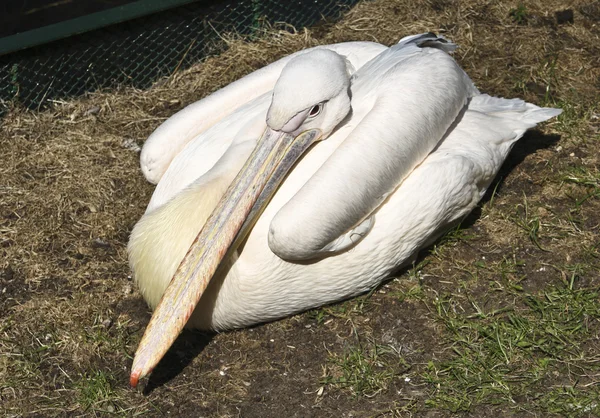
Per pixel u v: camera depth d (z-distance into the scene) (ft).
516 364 14.89
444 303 16.26
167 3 22.66
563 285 16.35
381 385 14.83
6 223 18.95
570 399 14.08
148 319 16.71
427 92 15.88
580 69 22.34
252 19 24.30
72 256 18.19
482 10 24.36
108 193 19.79
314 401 14.76
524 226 17.66
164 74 23.41
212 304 15.35
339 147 15.03
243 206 14.56
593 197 18.29
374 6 24.73
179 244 14.66
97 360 15.89
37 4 24.02
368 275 15.81
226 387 15.16
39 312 16.84
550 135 20.11
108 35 22.57
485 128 17.20
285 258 14.76
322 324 16.12
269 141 15.17
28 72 22.00
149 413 14.82
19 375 15.60
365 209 14.87
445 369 14.94
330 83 15.03
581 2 24.49
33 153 20.88
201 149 16.75
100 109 22.25
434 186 15.62
